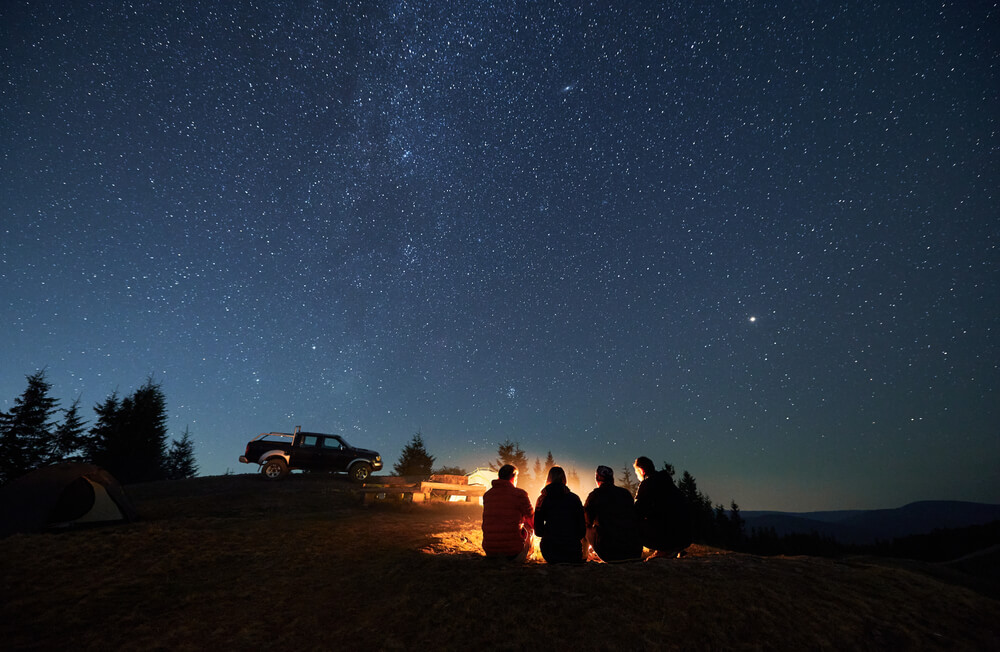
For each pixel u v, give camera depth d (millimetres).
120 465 34125
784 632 4203
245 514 11703
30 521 9328
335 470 20156
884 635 4281
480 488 15039
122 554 7215
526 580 5117
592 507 6332
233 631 4656
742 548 54781
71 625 4844
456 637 4148
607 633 4113
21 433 30969
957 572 6980
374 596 5270
